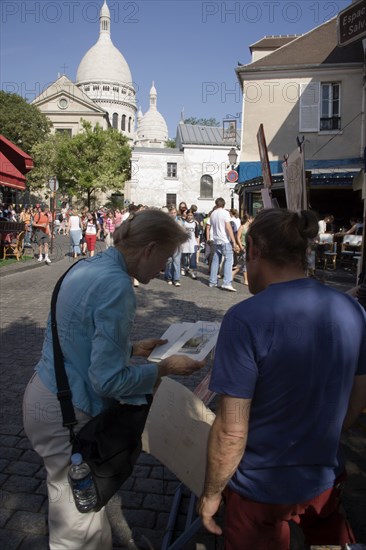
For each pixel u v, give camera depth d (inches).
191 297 368.8
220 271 503.5
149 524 107.3
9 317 289.6
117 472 70.7
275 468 63.5
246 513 65.5
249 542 65.9
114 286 69.8
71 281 73.1
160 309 319.6
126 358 71.7
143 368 73.7
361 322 65.9
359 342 65.2
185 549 97.0
